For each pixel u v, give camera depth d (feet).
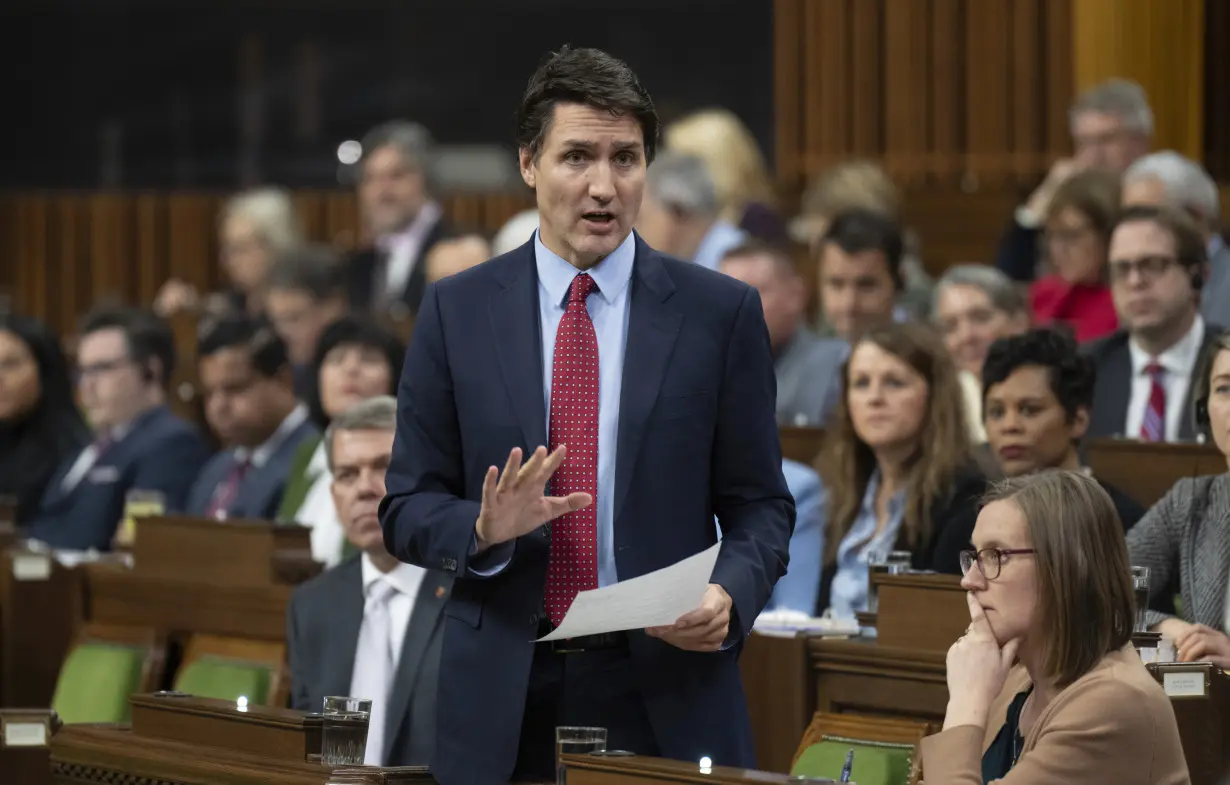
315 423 67.62
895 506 50.06
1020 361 47.96
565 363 32.14
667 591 29.99
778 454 32.73
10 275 136.56
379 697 44.68
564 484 31.81
